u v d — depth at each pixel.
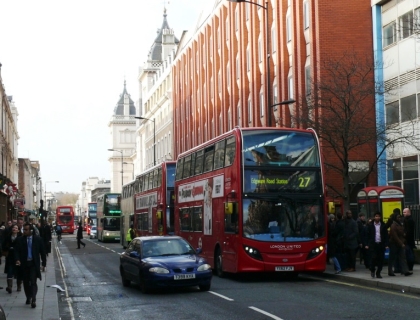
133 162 130.12
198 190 25.86
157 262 17.94
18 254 15.27
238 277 23.03
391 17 34.81
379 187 24.94
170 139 83.56
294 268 20.70
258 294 17.12
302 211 21.02
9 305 15.54
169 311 14.27
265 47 45.62
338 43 36.38
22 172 102.81
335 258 21.92
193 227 26.52
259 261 20.55
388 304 14.25
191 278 17.70
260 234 20.69
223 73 56.47
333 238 22.14
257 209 20.78
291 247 20.72
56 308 14.95
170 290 18.80
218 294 17.34
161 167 34.41
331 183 36.03
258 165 21.00
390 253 19.98
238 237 20.72
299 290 17.94
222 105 56.88
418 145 32.12
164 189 33.78
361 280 19.53
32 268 15.28
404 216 21.28
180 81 76.56
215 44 59.56
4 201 48.81
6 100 60.97
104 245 62.28
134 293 18.47
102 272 27.72
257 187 20.89
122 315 13.95
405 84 33.25
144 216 39.72
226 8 56.22
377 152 35.16
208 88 62.31
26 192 111.94
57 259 38.72
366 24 36.53
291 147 21.34
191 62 70.44
